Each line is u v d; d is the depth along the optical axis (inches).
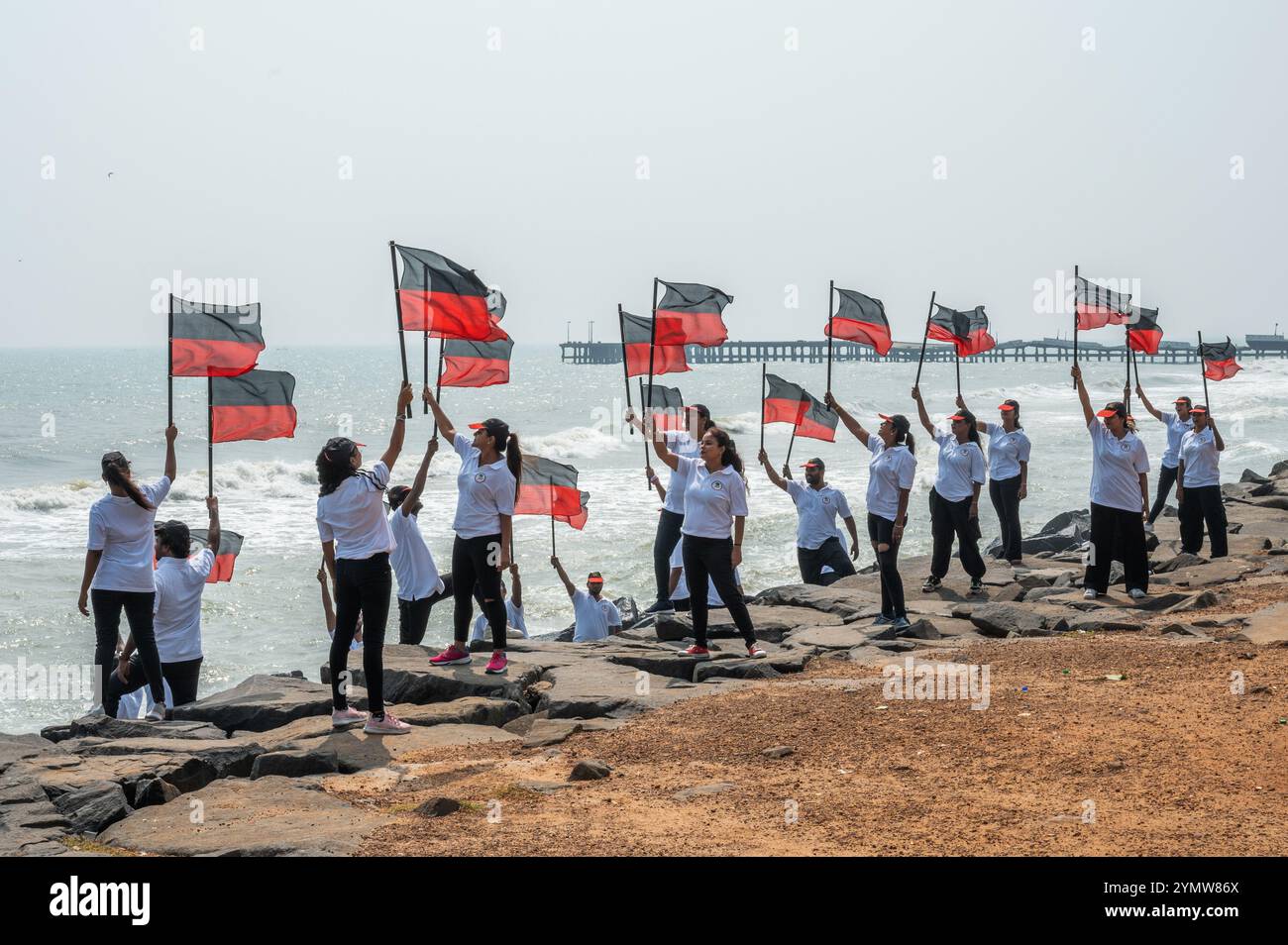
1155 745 275.6
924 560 628.4
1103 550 506.6
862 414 2851.9
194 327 375.2
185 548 395.9
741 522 395.9
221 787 276.4
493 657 373.4
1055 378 5211.6
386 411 3339.1
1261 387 3988.7
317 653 708.0
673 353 500.4
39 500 1302.9
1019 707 313.4
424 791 270.1
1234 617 432.8
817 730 303.9
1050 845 217.9
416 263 382.6
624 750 298.4
